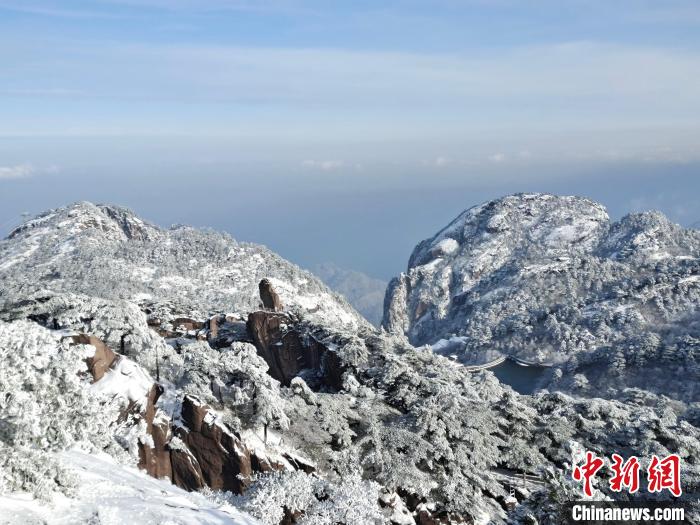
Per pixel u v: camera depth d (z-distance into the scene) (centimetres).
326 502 4612
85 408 3647
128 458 4306
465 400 7688
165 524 2689
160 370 6419
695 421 11831
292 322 10762
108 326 6644
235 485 5369
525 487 6875
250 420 5775
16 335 3238
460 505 5706
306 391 6825
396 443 5978
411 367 9131
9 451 2727
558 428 7669
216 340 10794
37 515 2548
